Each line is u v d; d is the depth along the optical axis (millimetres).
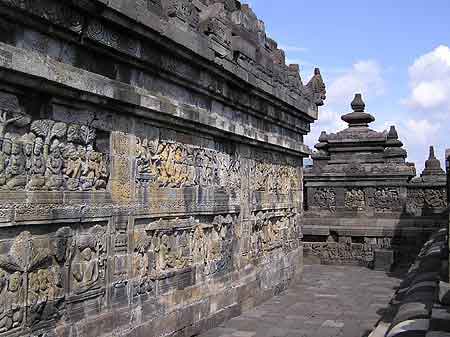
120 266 6461
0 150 4801
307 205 19859
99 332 6016
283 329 8688
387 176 18734
